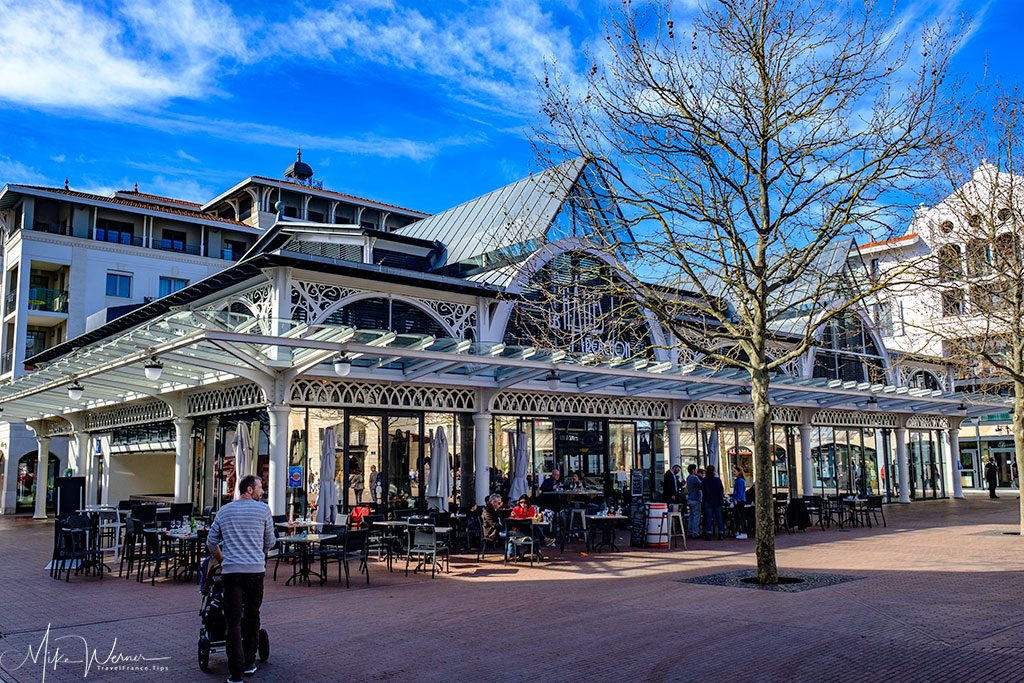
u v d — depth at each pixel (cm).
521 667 762
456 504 1992
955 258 1773
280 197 4853
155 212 4141
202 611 790
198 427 2208
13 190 3747
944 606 1015
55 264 3856
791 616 970
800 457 3036
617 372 1988
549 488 2167
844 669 727
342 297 1898
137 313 2409
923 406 3316
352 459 1869
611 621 968
